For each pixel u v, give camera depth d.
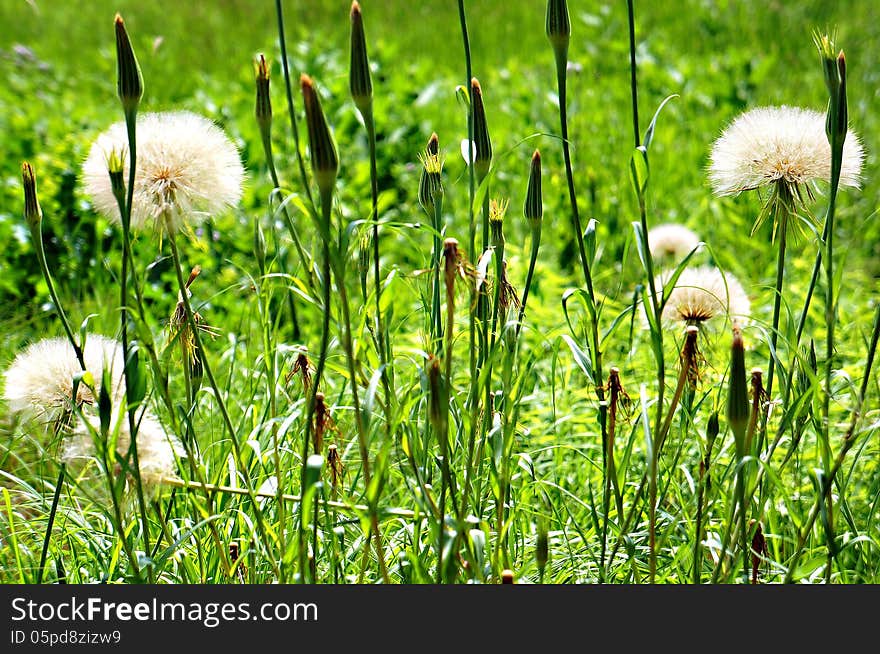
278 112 6.64
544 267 4.78
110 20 11.52
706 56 8.75
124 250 2.12
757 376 2.33
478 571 2.25
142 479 2.37
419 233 5.84
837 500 2.59
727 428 2.95
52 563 2.96
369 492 2.12
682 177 6.61
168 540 2.56
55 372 2.46
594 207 6.06
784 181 2.45
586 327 2.62
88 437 2.43
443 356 2.48
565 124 2.32
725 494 2.60
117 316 4.73
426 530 2.71
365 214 5.84
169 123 2.45
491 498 2.80
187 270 5.20
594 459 3.43
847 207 6.04
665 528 2.92
